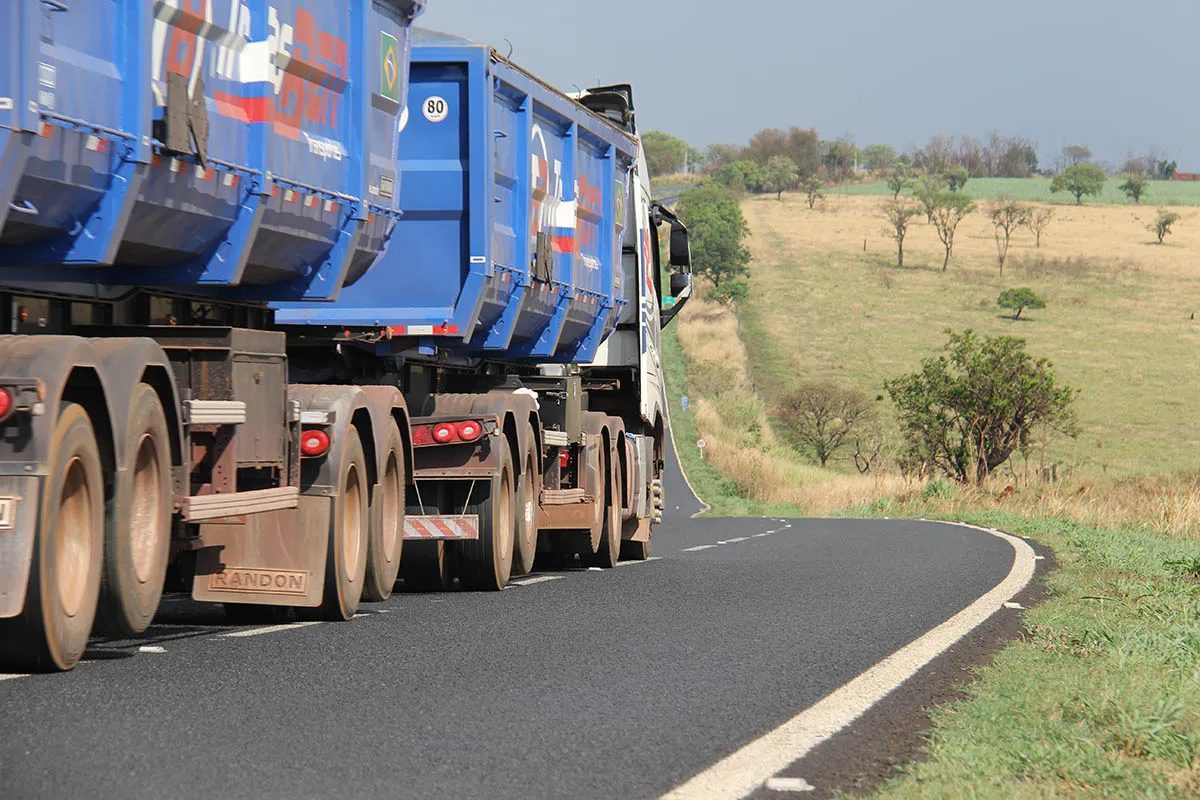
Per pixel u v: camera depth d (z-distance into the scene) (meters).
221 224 22.94
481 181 33.94
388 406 27.91
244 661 18.80
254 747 13.40
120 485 18.38
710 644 22.28
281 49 24.22
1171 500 74.44
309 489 24.47
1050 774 13.09
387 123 29.91
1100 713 15.76
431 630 23.23
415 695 16.64
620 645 21.83
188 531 21.41
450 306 34.19
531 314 40.00
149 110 19.78
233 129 22.72
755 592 31.70
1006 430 135.38
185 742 13.45
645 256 53.19
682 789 12.52
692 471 163.00
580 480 41.22
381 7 29.19
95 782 11.78
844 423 199.88
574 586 33.50
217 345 21.80
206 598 24.02
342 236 27.55
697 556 50.50
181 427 20.22
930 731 15.43
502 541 33.00
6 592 16.05
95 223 19.44
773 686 18.39
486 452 32.34
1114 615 26.38
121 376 18.41
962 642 23.14
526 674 18.62
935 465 137.25
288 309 32.09
